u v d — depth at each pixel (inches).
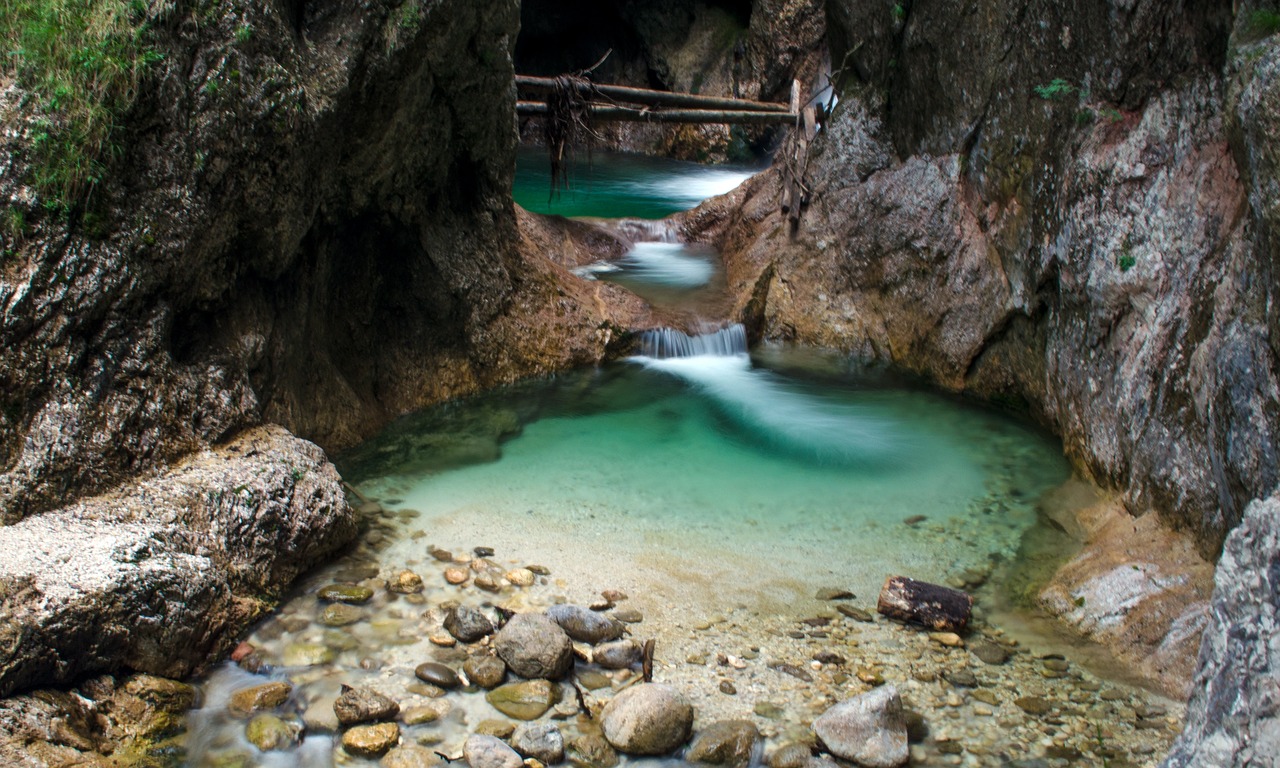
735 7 894.4
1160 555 207.8
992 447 298.5
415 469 266.2
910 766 155.9
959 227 348.2
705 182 776.9
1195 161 240.7
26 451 176.7
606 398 333.4
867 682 178.2
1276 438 173.0
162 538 177.6
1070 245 278.1
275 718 160.1
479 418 305.7
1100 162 268.2
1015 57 314.7
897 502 260.1
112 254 192.5
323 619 191.3
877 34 397.1
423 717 162.9
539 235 449.4
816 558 227.9
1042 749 160.6
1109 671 184.1
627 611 199.6
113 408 191.3
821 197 410.0
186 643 170.6
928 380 358.3
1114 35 270.1
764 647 188.9
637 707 159.9
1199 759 106.0
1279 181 168.1
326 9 246.4
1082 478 269.0
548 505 249.3
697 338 380.5
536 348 343.9
